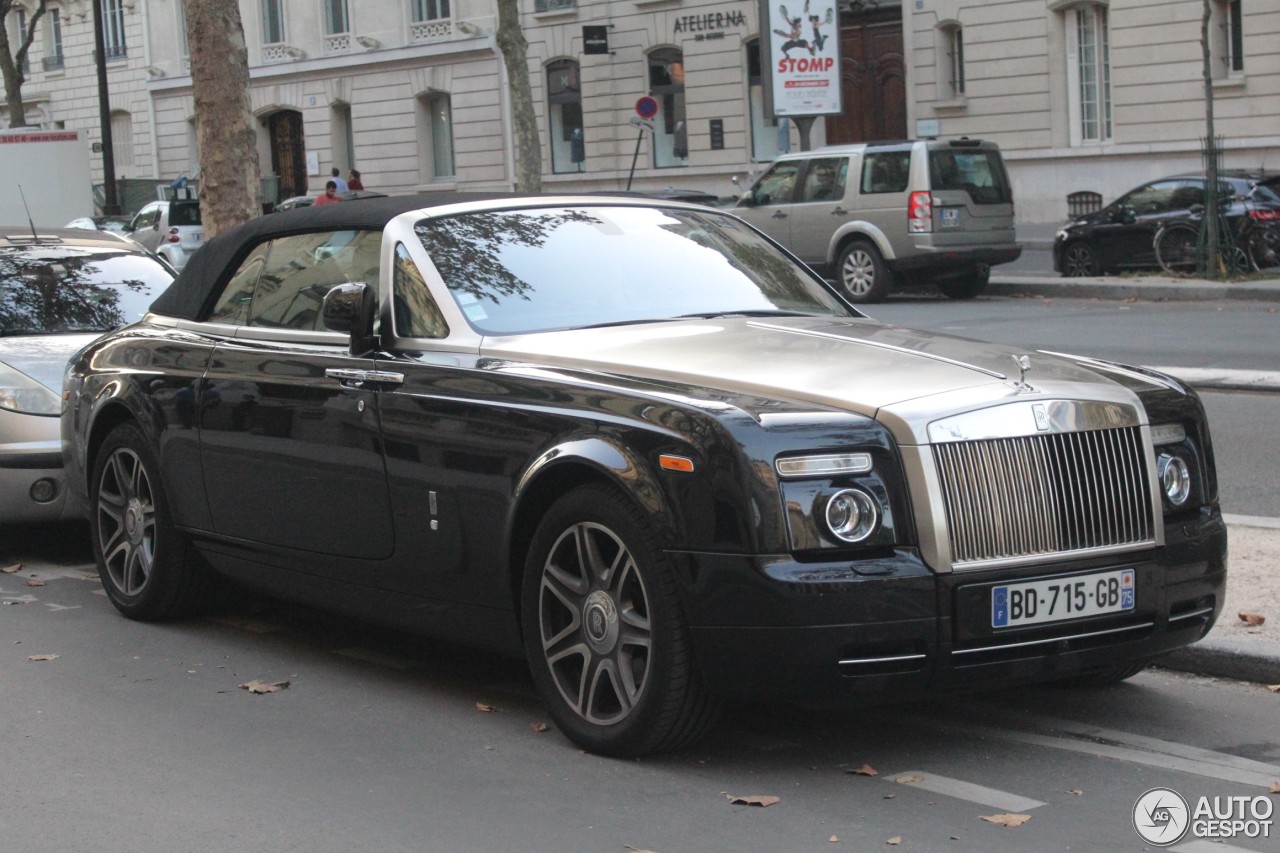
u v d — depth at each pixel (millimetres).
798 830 5078
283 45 56344
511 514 5934
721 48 43969
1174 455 5891
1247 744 5949
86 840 5168
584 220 7242
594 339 6375
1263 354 17391
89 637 7973
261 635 7965
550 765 5781
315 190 56781
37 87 67750
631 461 5492
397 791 5555
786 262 7617
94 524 8500
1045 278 27734
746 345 6176
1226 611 7320
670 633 5426
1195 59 34781
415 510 6371
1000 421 5453
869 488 5281
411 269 6758
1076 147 37000
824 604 5141
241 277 7836
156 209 38312
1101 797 5379
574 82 47906
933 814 5215
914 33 39719
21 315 10852
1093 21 36719
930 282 26844
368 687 6945
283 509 7082
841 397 5492
